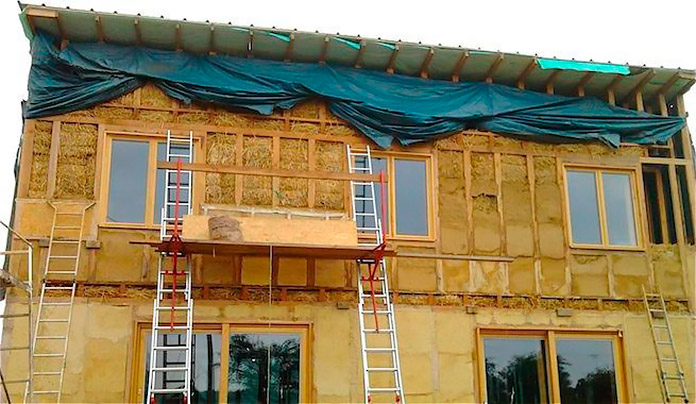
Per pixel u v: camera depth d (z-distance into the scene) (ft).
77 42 40.75
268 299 39.14
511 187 43.62
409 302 40.78
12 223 38.50
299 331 39.47
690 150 46.26
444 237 42.06
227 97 41.01
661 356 42.55
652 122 45.83
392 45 42.04
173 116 40.81
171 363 37.58
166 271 37.96
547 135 44.47
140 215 39.45
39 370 36.29
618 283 43.42
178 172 36.04
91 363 36.86
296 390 38.75
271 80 41.73
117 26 39.86
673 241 45.11
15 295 37.14
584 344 42.47
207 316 38.32
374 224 41.60
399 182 42.75
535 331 41.96
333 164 41.96
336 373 38.93
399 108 42.88
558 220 43.68
